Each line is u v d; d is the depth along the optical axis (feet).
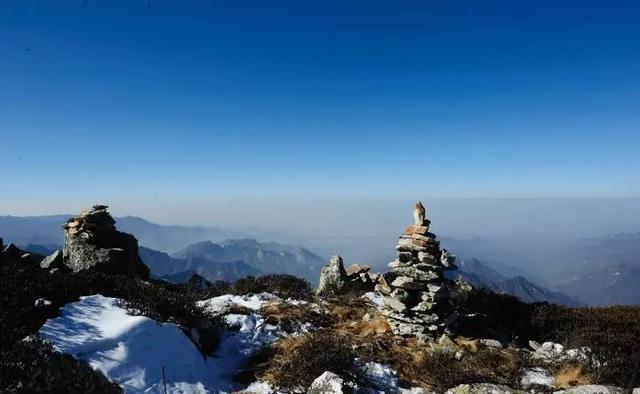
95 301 33.76
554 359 35.04
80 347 27.71
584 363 32.81
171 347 30.83
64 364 25.70
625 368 31.09
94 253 55.88
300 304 46.91
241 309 42.65
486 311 46.65
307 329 40.32
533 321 43.27
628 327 39.91
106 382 26.22
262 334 38.86
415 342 37.32
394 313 39.75
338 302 48.93
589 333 36.09
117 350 28.37
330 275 56.59
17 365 24.12
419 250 39.68
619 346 33.99
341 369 31.07
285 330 40.01
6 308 29.55
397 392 30.22
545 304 49.21
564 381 31.48
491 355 34.96
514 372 33.22
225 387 30.76
